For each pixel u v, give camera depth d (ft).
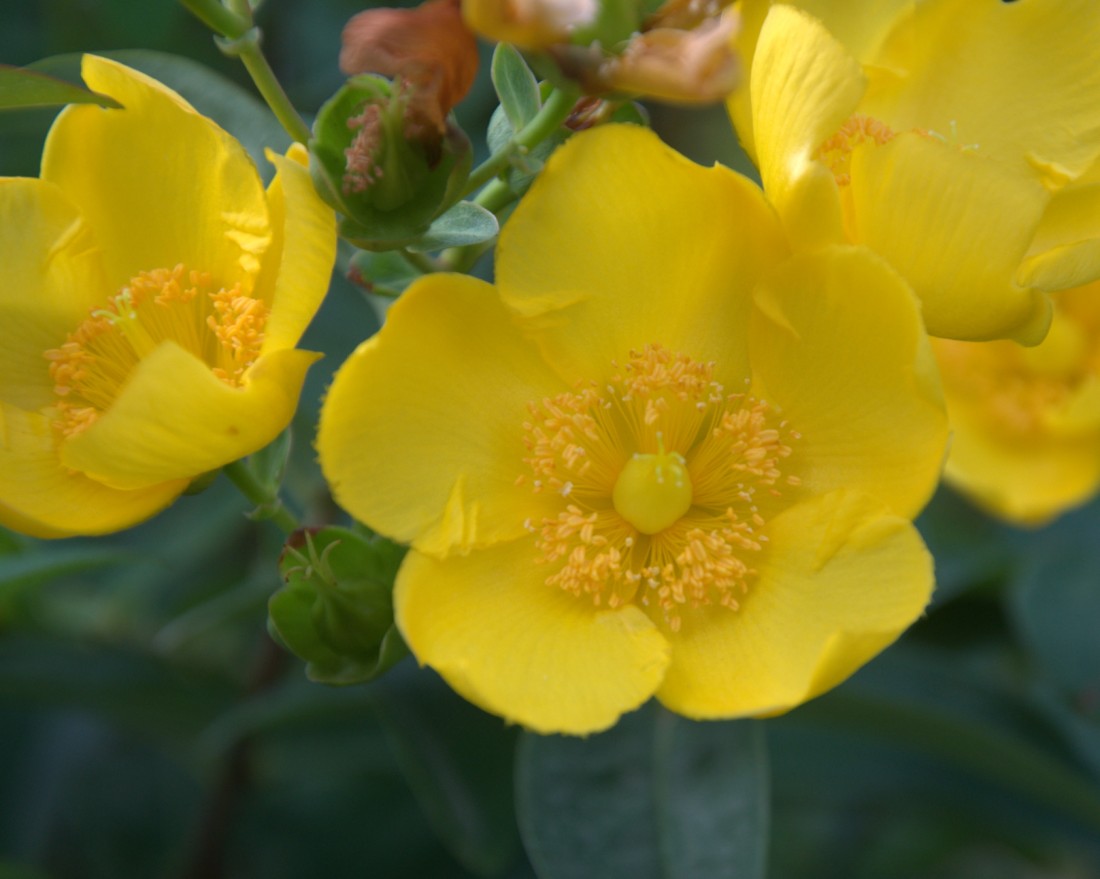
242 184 1.01
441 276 0.98
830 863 1.27
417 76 0.96
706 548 1.01
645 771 1.08
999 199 0.97
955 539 1.24
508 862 1.18
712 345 1.02
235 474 1.01
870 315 0.98
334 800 1.24
